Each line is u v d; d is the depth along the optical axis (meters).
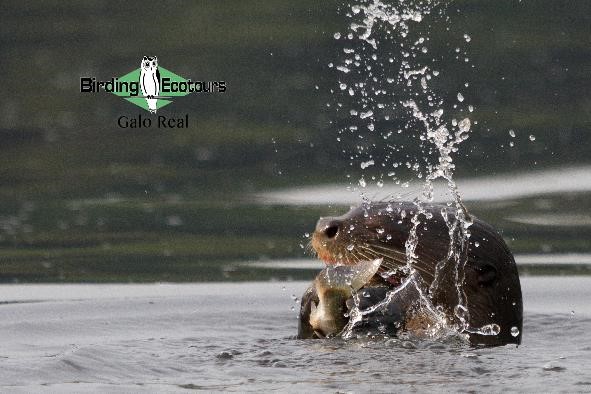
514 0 67.38
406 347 25.45
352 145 51.03
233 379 22.84
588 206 44.44
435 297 28.67
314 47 61.91
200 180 49.50
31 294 35.00
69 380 22.66
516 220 43.31
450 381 22.36
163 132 55.53
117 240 42.16
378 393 21.47
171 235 42.75
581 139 51.28
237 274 37.66
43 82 61.84
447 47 59.59
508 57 59.78
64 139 55.22
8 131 56.28
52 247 41.25
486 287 28.47
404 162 49.00
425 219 29.12
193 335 29.19
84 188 49.12
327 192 47.00
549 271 37.56
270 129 54.19
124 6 72.31
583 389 21.77
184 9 70.69
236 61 61.78
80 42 65.88
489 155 49.69
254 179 49.16
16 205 46.94
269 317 31.70
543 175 47.59
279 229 43.16
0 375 22.84
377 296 27.25
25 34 68.06
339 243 29.05
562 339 28.91
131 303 33.66
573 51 61.66
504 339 28.41
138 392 21.72
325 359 24.36
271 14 67.88
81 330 29.72
